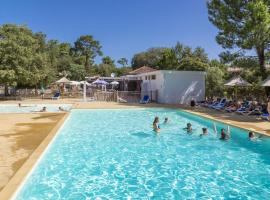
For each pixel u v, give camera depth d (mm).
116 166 9250
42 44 52438
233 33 21969
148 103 29453
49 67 45281
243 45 20438
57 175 8297
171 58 52594
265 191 7289
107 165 9344
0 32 35875
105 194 7047
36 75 35875
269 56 22078
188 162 9734
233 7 21688
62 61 65375
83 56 80562
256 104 19859
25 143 11000
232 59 23125
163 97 29156
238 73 31562
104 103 29484
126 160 9914
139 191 7266
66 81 40844
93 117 20516
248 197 6914
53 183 7664
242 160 9961
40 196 6824
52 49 56750
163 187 7535
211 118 17469
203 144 12289
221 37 23109
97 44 86312
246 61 22938
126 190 7312
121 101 32156
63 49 72625
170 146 11969
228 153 10867
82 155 10477
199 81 29766
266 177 8289
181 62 49062
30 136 12383
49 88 50875
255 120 16469
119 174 8492
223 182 7906
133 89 40031
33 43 38156
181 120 19031
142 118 20141
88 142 12578
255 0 20016
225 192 7219
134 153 10844
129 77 41062
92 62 86688
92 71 81562
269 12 20219
